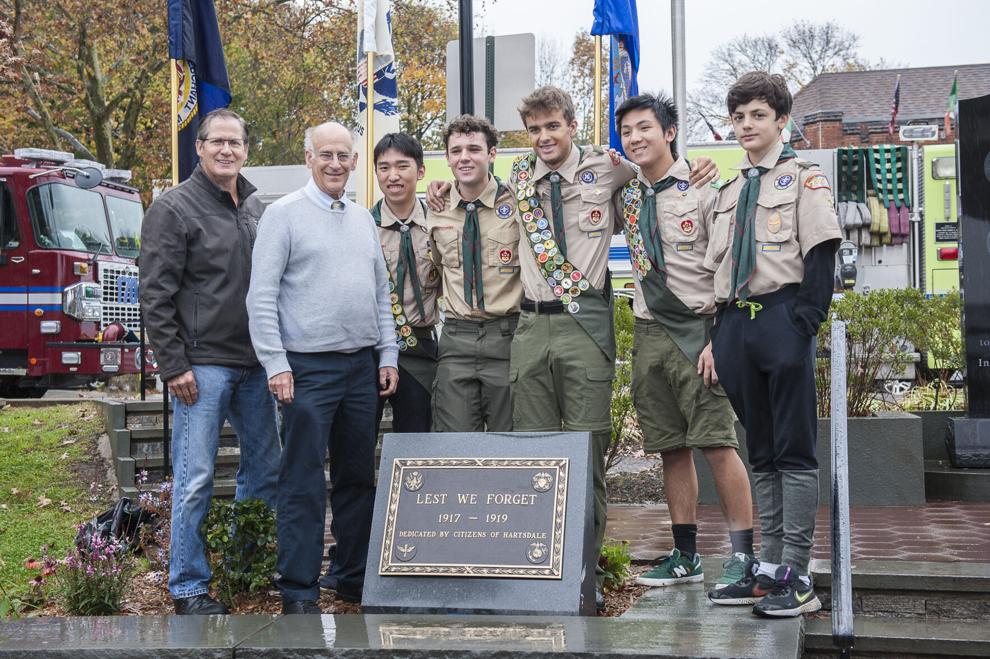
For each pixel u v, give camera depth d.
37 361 13.48
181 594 4.98
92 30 23.08
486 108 8.28
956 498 7.79
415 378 5.60
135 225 15.43
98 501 7.45
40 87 23.58
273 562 5.33
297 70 27.70
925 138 17.23
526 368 5.06
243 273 5.20
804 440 4.39
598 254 5.05
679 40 11.88
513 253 5.24
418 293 5.56
